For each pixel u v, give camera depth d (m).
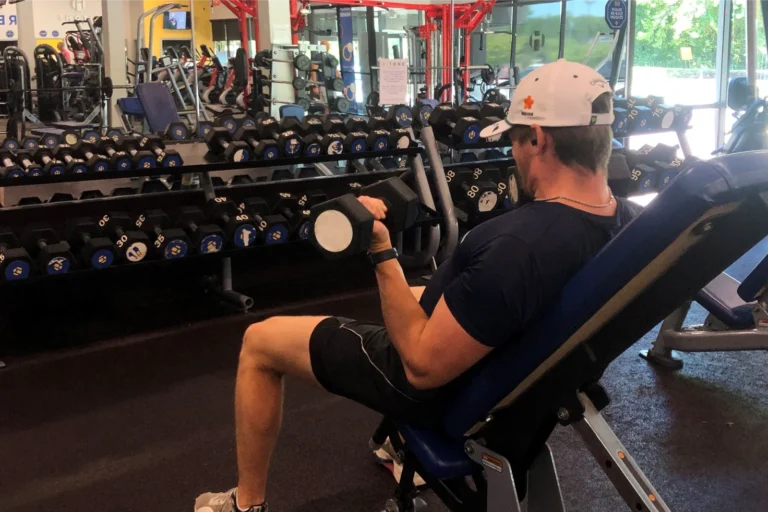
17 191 3.54
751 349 2.23
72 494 1.81
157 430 2.13
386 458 1.89
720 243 0.98
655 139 7.84
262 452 1.45
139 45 5.54
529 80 1.12
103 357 2.67
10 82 5.96
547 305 1.04
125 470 1.92
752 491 1.79
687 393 2.33
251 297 3.37
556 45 7.32
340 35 6.74
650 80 6.44
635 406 2.24
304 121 3.31
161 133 3.69
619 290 0.97
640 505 1.12
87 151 2.91
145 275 3.23
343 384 1.29
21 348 2.74
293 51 5.62
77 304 3.11
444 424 1.21
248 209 3.05
